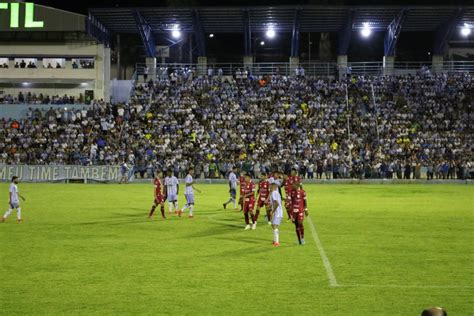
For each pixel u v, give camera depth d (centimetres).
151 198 3219
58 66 5819
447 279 1312
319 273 1365
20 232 1984
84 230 2036
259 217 2409
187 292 1192
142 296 1162
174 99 5484
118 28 5944
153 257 1545
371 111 5347
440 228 2114
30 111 5388
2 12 5612
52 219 2330
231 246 1716
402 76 5816
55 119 5241
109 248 1678
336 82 5738
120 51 6844
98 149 4834
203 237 1888
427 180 4441
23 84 5869
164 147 4784
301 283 1270
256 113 5288
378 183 4450
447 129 5084
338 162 4578
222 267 1423
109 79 5884
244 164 4459
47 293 1181
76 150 4797
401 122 5131
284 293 1190
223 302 1123
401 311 1075
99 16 5622
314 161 4603
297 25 5669
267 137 4962
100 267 1420
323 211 2642
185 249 1664
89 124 5147
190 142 4878
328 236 1916
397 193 3594
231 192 2725
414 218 2398
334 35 6906
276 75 5878
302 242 1748
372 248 1694
